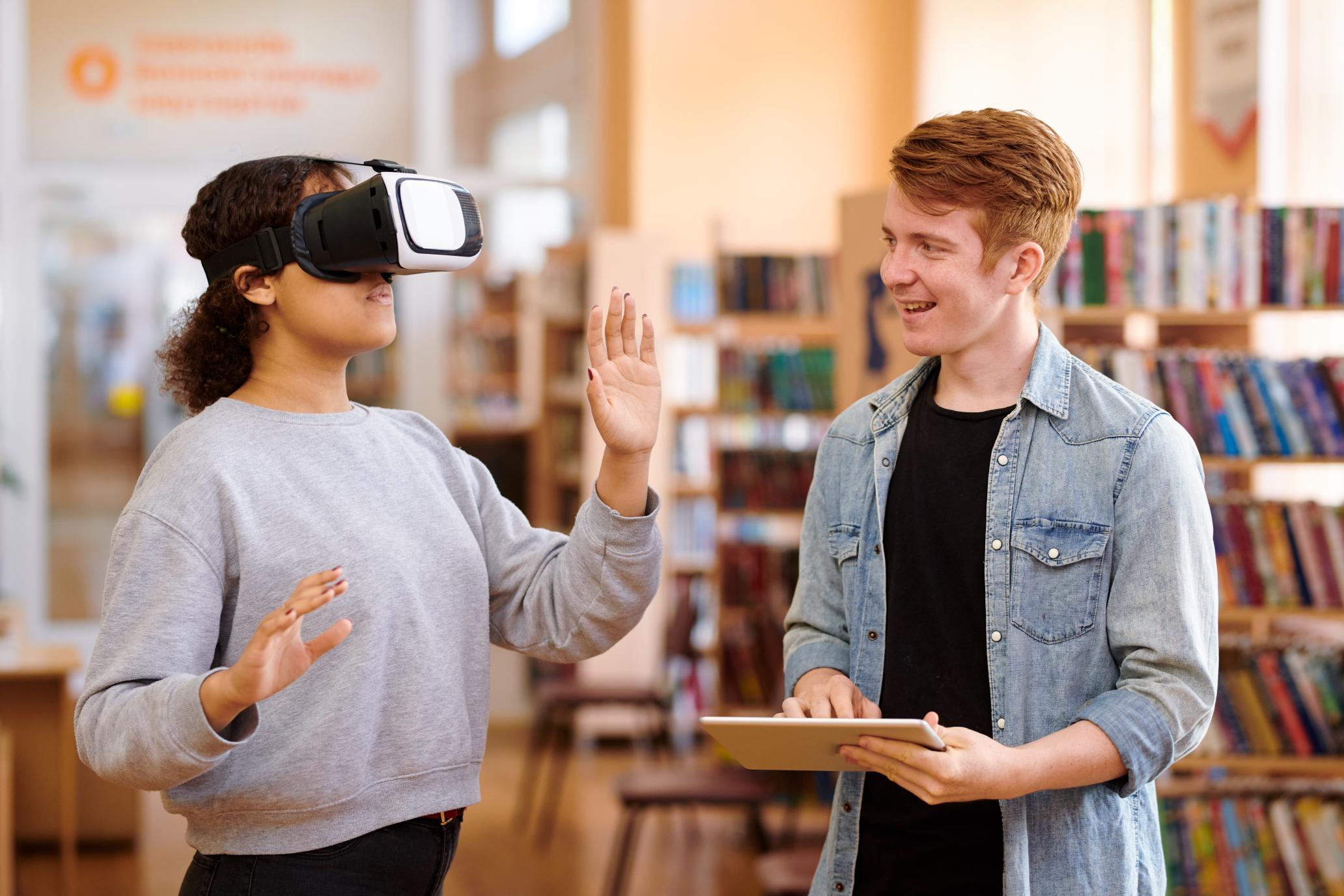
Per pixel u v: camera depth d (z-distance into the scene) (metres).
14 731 4.60
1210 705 1.45
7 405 6.55
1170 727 1.42
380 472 1.50
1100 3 5.64
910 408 1.67
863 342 3.90
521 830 4.73
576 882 4.15
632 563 1.52
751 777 3.56
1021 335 1.58
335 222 1.41
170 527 1.36
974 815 1.53
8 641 4.68
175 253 6.67
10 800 3.97
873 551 1.64
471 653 1.53
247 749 1.37
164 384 1.55
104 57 6.54
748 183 6.80
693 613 5.07
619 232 6.06
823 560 1.73
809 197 6.84
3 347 6.54
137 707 1.27
